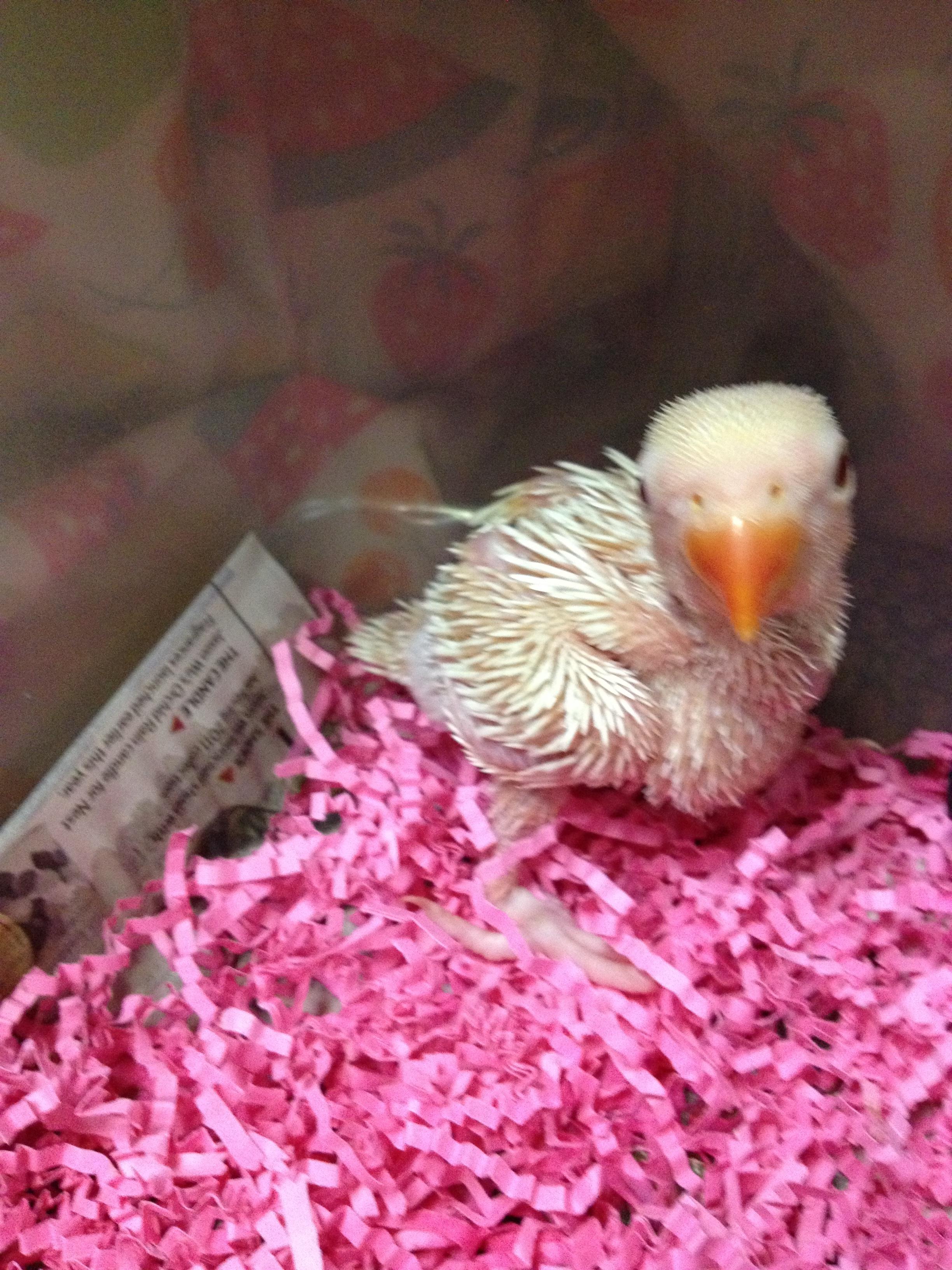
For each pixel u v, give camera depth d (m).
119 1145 0.15
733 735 0.15
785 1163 0.14
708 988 0.16
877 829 0.17
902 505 0.17
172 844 0.17
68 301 0.15
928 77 0.14
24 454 0.15
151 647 0.18
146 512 0.17
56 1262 0.14
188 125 0.15
